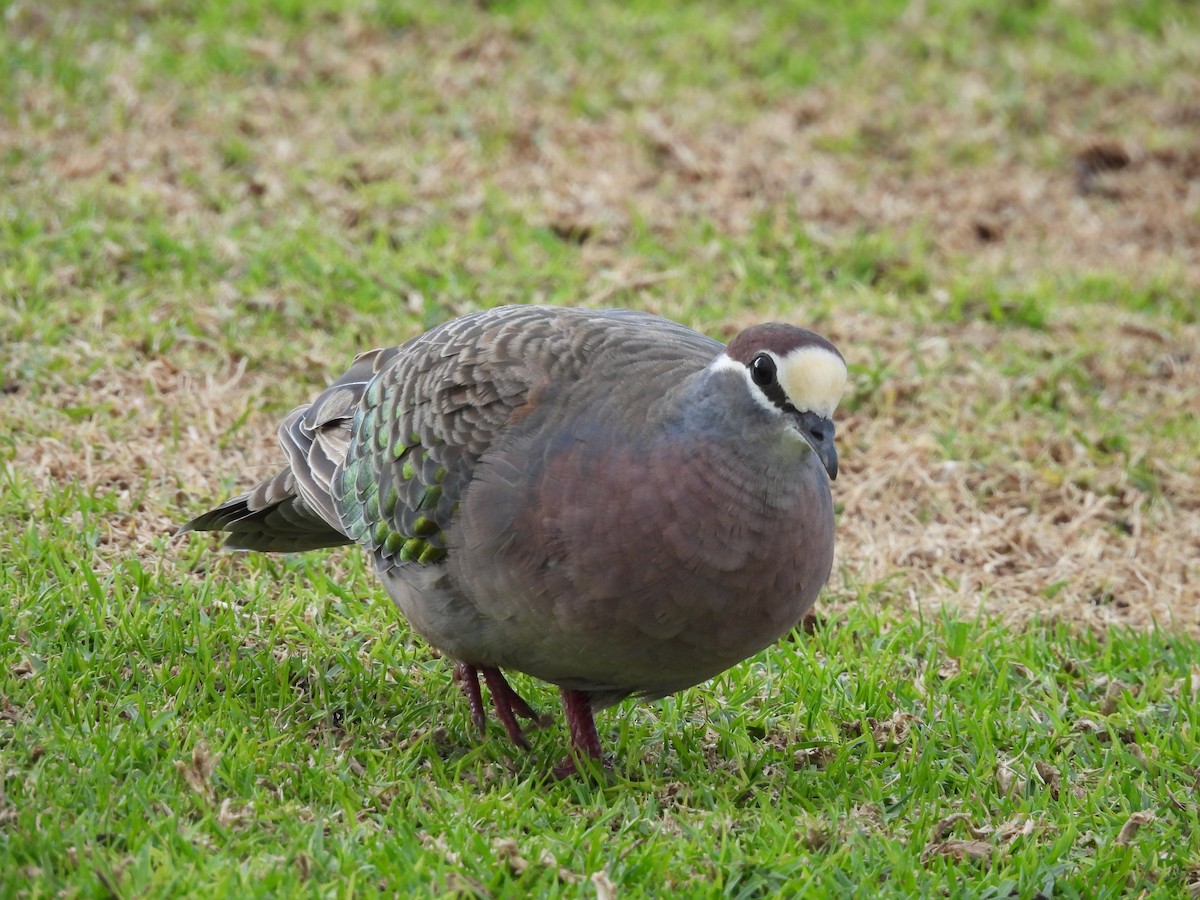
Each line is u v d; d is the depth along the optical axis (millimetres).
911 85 19953
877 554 11922
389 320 13828
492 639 8609
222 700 8969
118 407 12258
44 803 7781
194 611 9867
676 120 18359
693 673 8484
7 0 17875
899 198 17734
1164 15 22328
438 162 16750
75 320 13180
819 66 20141
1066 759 9586
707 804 8773
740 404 7895
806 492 8148
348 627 10188
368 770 8648
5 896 7121
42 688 8891
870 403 13828
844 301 15250
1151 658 10812
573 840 8031
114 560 10492
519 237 15453
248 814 7969
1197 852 8633
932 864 8312
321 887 7426
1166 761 9523
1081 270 16656
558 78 18781
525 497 8156
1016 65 20594
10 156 15328
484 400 8484
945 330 15070
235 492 11523
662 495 7930
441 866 7582
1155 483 13047
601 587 8016
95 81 16938
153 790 8055
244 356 13109
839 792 9000
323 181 15969
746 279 15219
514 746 9281
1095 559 12164
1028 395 14102
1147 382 14648
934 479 12938
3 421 11812
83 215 14562
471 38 19219
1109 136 19328
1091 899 8188
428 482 8562
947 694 10172
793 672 10125
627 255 15562
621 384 8258
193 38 18094
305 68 18094
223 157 16234
